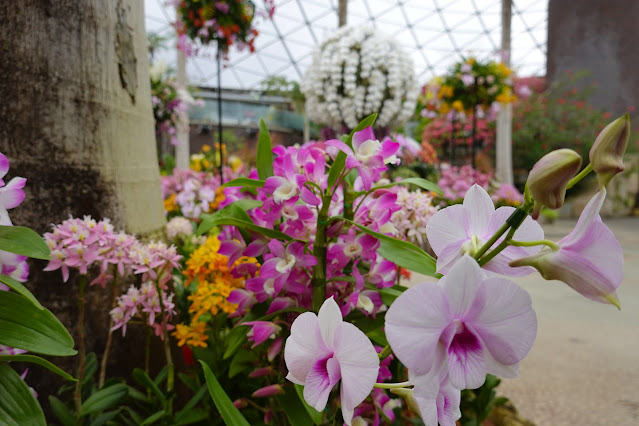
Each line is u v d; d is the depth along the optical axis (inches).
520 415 71.6
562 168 16.0
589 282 16.9
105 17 53.0
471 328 17.4
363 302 37.6
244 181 36.0
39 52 48.6
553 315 131.1
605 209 401.4
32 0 48.1
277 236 36.3
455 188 174.6
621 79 545.0
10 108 47.9
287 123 725.3
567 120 464.8
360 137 33.4
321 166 34.9
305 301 38.8
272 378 43.4
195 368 56.0
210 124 721.0
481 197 22.0
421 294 16.6
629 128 15.4
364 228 32.1
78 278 50.8
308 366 21.9
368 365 19.1
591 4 559.2
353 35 182.7
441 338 17.3
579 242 17.1
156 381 45.6
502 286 16.8
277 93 526.9
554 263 17.5
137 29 58.7
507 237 18.8
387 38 183.6
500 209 21.7
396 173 184.9
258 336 36.4
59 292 50.0
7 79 47.7
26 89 48.3
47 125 49.2
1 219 30.5
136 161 58.0
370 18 717.9
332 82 184.9
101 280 45.2
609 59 550.6
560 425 71.6
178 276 69.7
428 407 18.4
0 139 47.8
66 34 49.8
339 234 36.5
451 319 17.1
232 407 27.8
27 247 26.7
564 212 380.5
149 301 44.0
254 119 780.0
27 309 27.7
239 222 35.3
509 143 339.9
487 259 19.8
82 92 51.0
